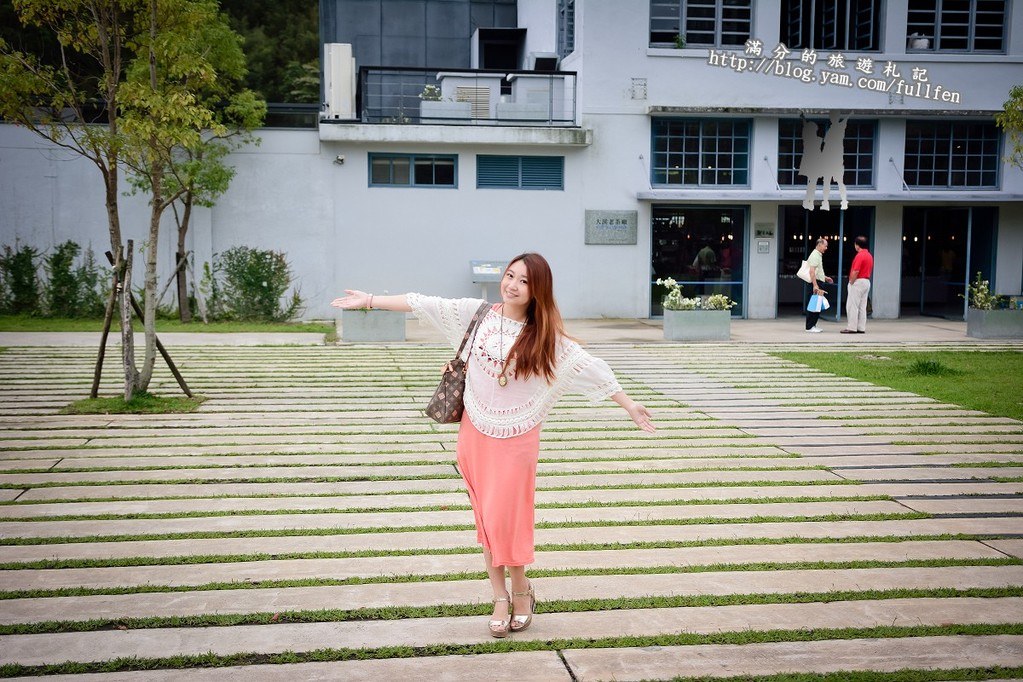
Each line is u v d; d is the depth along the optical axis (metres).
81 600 4.05
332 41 20.69
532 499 3.77
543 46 19.83
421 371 11.22
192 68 8.51
